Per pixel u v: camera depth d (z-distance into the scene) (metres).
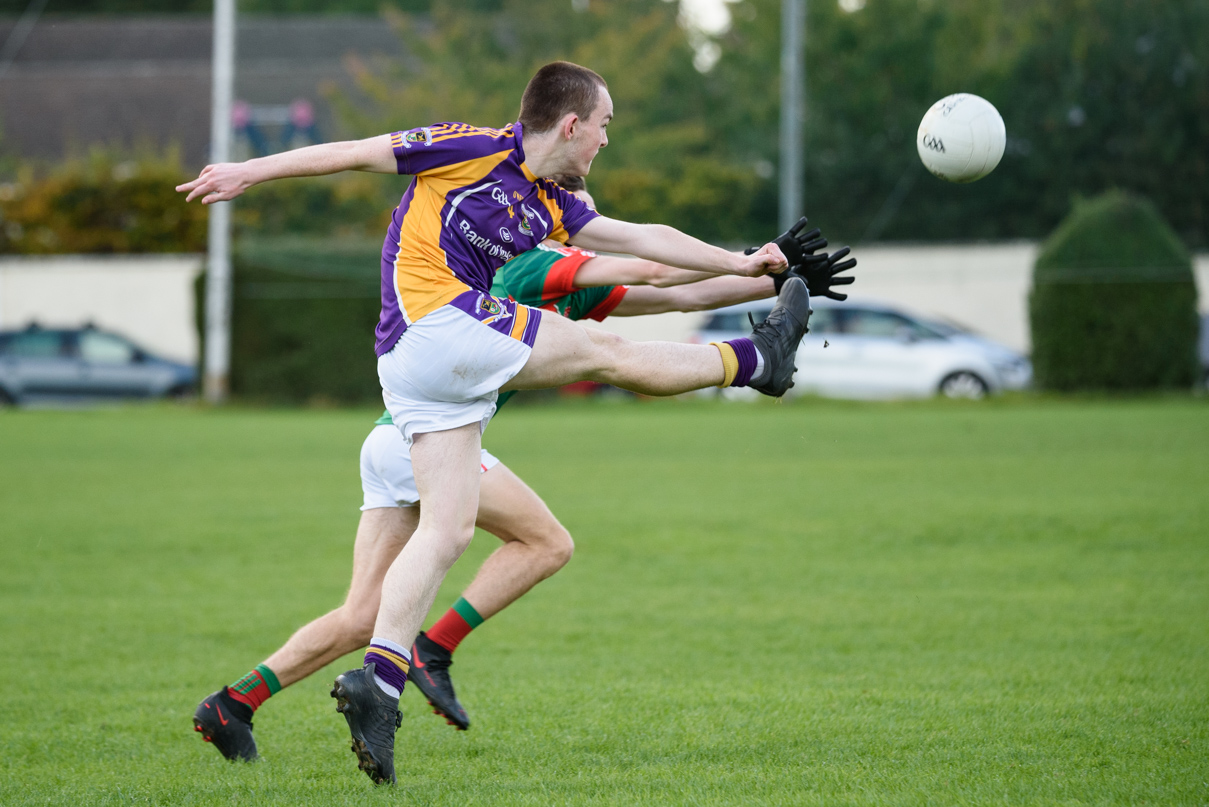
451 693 17.19
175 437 62.78
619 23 135.88
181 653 22.61
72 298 97.69
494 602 17.34
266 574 29.88
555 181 17.62
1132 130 105.12
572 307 18.69
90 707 19.12
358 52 157.88
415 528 16.83
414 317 14.87
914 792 14.09
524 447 57.19
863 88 121.75
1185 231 102.62
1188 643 22.14
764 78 132.88
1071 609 25.08
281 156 14.76
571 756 16.14
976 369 81.75
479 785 14.84
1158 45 103.88
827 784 14.55
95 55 160.25
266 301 83.06
